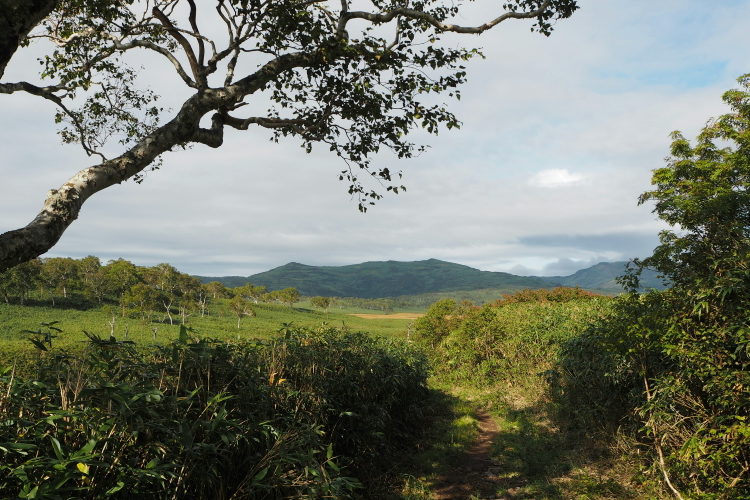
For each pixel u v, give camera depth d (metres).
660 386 4.96
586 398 8.53
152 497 2.98
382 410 6.79
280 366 5.27
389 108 6.54
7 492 2.41
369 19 6.18
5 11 2.91
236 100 5.50
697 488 4.58
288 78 6.78
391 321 116.06
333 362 6.41
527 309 17.27
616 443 6.68
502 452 7.60
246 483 3.68
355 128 6.84
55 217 3.72
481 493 5.97
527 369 12.92
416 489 5.91
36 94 6.61
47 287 80.06
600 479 5.78
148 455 3.03
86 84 7.11
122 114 8.12
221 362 4.11
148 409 2.94
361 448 6.26
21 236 3.38
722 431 4.30
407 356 10.46
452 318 19.23
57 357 3.28
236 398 3.92
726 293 4.26
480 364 14.61
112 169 4.41
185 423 3.04
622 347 5.66
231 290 136.88
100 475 2.70
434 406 11.59
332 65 6.18
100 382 3.09
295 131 6.55
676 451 4.85
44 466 2.44
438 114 6.55
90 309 75.88
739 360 4.43
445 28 6.13
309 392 5.25
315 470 3.53
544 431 8.52
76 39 6.69
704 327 4.71
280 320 94.62
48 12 3.15
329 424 5.80
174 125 5.05
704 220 5.54
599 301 15.32
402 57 6.15
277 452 3.76
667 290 5.45
